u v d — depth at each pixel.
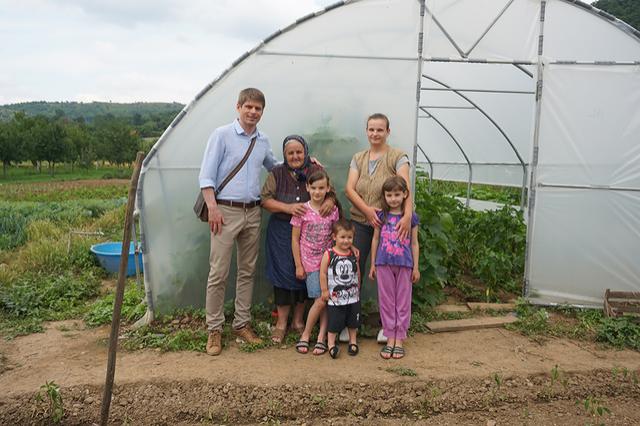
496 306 5.60
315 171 4.37
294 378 3.88
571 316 5.49
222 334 4.68
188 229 5.07
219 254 4.29
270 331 4.77
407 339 4.77
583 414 3.53
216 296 4.35
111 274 6.87
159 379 3.83
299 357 4.30
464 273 7.10
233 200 4.28
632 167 5.44
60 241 7.74
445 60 5.33
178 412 3.47
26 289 5.77
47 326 5.08
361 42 5.14
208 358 4.25
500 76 7.58
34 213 11.91
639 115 5.38
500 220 7.05
